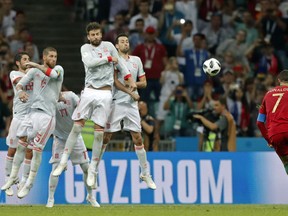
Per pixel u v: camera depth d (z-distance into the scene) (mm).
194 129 60062
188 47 63531
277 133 39625
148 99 61281
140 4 64625
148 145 51594
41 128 39719
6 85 60688
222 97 56312
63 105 40406
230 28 65562
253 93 61969
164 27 64375
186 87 62469
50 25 68688
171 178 48000
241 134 61094
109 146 53438
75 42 68000
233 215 35750
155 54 61438
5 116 60250
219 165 48438
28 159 41750
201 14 65500
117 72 40812
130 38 63781
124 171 47562
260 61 65000
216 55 64938
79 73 66562
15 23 64688
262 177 48625
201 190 48219
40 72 39625
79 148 40875
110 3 66125
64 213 36375
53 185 41031
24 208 40062
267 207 42281
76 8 69188
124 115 41250
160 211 37750
